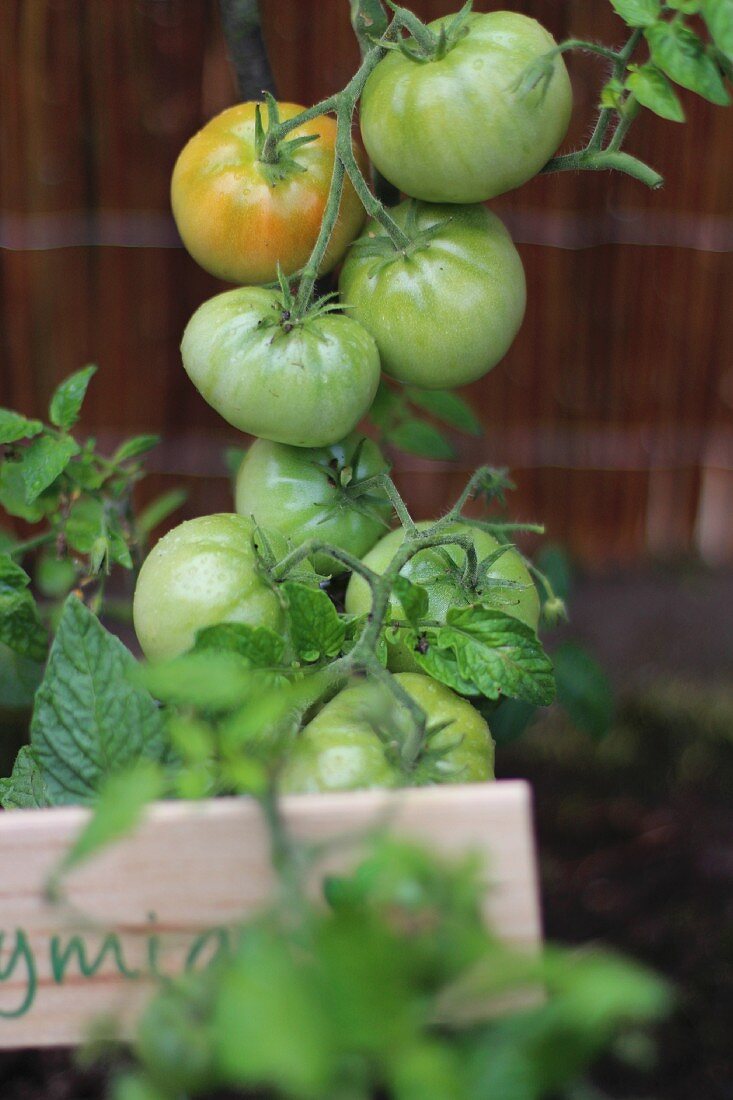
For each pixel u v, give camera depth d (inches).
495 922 23.8
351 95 27.5
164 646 27.6
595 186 58.3
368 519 29.5
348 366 27.8
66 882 24.2
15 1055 38.7
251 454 29.9
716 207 60.0
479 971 22.9
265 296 28.4
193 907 24.2
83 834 22.3
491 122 27.4
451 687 27.3
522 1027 21.1
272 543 28.2
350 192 29.0
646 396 65.6
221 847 24.1
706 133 57.5
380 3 28.9
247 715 23.5
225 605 27.3
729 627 67.1
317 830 23.8
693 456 68.2
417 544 27.0
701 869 51.9
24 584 30.4
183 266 58.0
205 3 50.9
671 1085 41.4
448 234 28.6
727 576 70.9
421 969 21.5
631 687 62.6
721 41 26.5
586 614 67.7
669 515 70.4
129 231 56.7
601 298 61.8
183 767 25.6
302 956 22.1
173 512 64.1
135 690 25.6
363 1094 21.1
